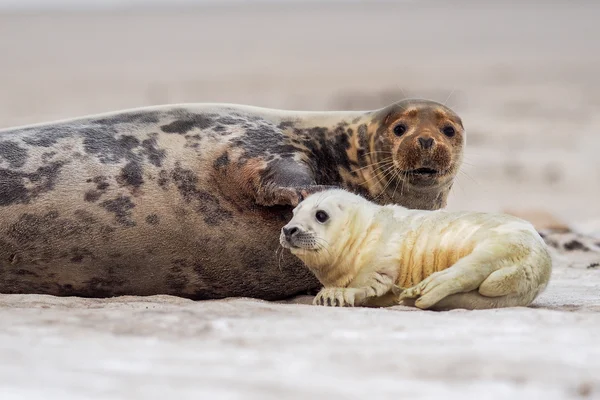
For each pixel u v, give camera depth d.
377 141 28.91
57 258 26.31
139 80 139.12
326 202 24.44
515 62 157.75
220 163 27.42
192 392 13.54
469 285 22.39
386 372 15.09
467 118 101.19
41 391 13.44
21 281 26.66
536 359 16.00
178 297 25.72
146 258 26.80
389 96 111.62
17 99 118.44
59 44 198.88
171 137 27.81
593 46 185.38
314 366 15.46
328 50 185.75
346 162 29.48
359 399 13.30
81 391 13.48
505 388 14.08
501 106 109.00
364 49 186.75
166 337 17.81
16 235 26.06
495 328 19.25
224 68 154.12
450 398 13.47
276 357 16.16
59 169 26.53
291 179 26.70
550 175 74.44
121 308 22.17
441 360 15.91
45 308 21.95
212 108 29.08
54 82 138.00
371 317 20.62
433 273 22.89
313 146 29.09
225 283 27.66
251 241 27.19
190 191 27.08
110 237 26.44
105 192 26.52
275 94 119.62
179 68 156.25
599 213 60.88
